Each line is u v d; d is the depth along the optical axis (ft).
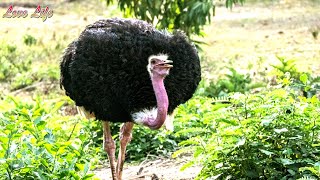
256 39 73.26
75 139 37.55
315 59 61.11
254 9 92.48
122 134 33.32
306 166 28.48
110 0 52.39
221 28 80.84
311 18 83.56
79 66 30.68
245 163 28.78
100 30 30.89
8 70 58.54
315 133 29.50
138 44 30.32
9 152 27.37
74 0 96.68
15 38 72.28
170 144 38.99
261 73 54.08
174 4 49.62
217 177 29.37
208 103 41.06
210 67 59.72
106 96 30.55
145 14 49.39
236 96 30.71
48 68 58.70
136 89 30.30
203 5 48.34
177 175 33.76
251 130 29.07
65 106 48.01
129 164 37.83
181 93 31.50
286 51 65.77
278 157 28.91
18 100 43.06
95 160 33.24
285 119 29.25
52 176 26.84
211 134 33.30
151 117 30.25
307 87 33.88
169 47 30.73
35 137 29.84
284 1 96.63
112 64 30.17
